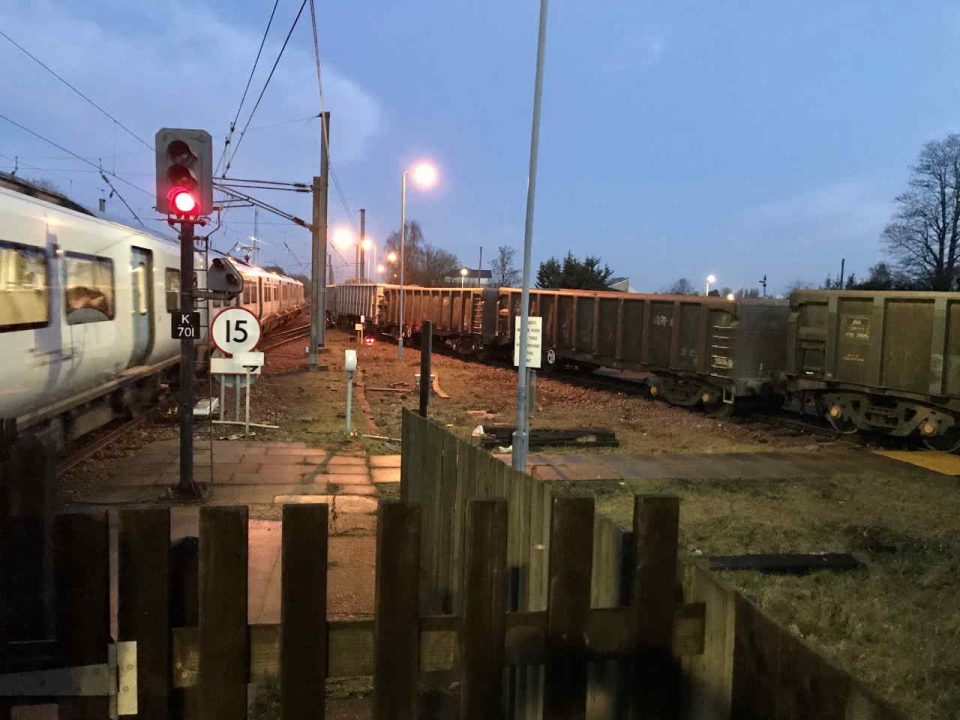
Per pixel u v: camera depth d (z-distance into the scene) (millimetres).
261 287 33500
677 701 2740
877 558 6496
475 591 2578
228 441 11359
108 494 8078
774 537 6977
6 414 7273
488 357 28484
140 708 2453
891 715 2000
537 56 8016
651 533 2666
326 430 12664
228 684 2475
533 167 8188
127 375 11445
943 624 5094
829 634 4938
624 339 19375
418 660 2578
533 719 3080
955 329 11258
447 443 5348
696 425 14633
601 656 2705
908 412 12312
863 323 12750
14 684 2387
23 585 2490
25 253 7469
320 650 2504
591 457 10523
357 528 7176
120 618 2424
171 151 7371
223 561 2439
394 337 40156
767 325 15602
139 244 11836
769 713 2408
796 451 11688
